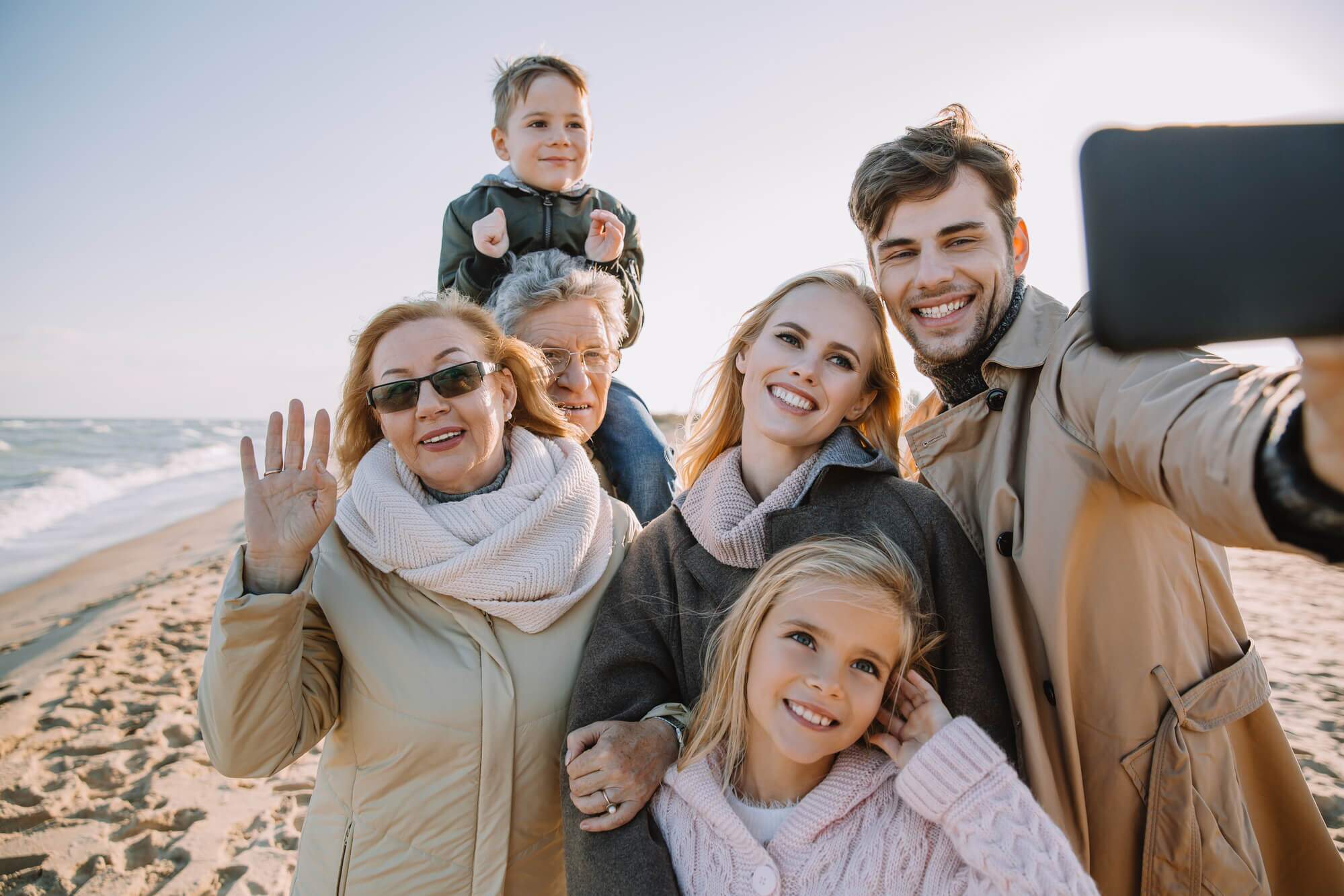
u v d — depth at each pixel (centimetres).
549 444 226
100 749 464
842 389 191
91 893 336
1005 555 185
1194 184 69
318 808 192
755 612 169
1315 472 95
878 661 160
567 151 385
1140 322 69
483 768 181
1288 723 456
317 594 189
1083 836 177
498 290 292
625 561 212
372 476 199
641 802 168
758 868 156
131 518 1622
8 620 796
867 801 162
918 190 192
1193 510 126
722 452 229
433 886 180
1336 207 67
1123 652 176
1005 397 194
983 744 153
